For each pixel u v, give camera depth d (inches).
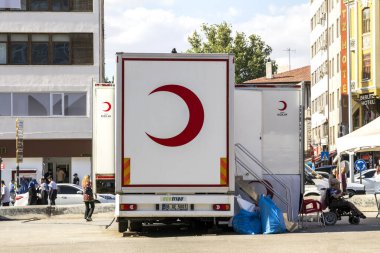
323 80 4062.5
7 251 768.9
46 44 2529.5
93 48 2532.0
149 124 883.4
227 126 884.6
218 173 884.0
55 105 2517.2
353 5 3021.7
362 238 826.8
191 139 883.4
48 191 1807.3
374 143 993.5
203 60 883.4
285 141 978.1
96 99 941.8
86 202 1349.7
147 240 863.1
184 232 968.9
